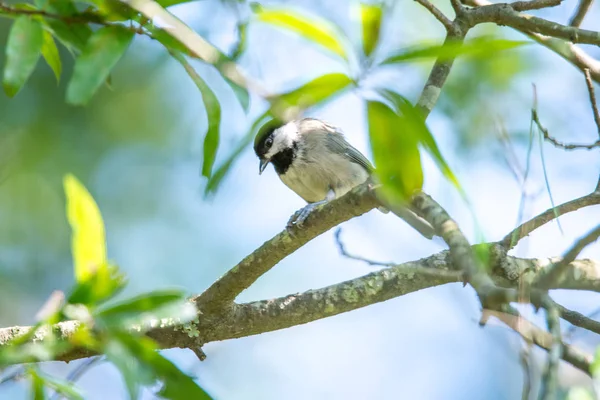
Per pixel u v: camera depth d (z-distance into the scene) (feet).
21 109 43.16
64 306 15.08
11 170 43.09
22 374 16.20
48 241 43.37
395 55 14.35
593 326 22.67
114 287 15.44
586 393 14.51
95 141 44.52
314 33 15.46
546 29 23.81
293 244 22.81
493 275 23.72
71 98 16.26
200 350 24.66
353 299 24.81
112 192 43.96
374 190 20.53
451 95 39.58
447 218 16.98
